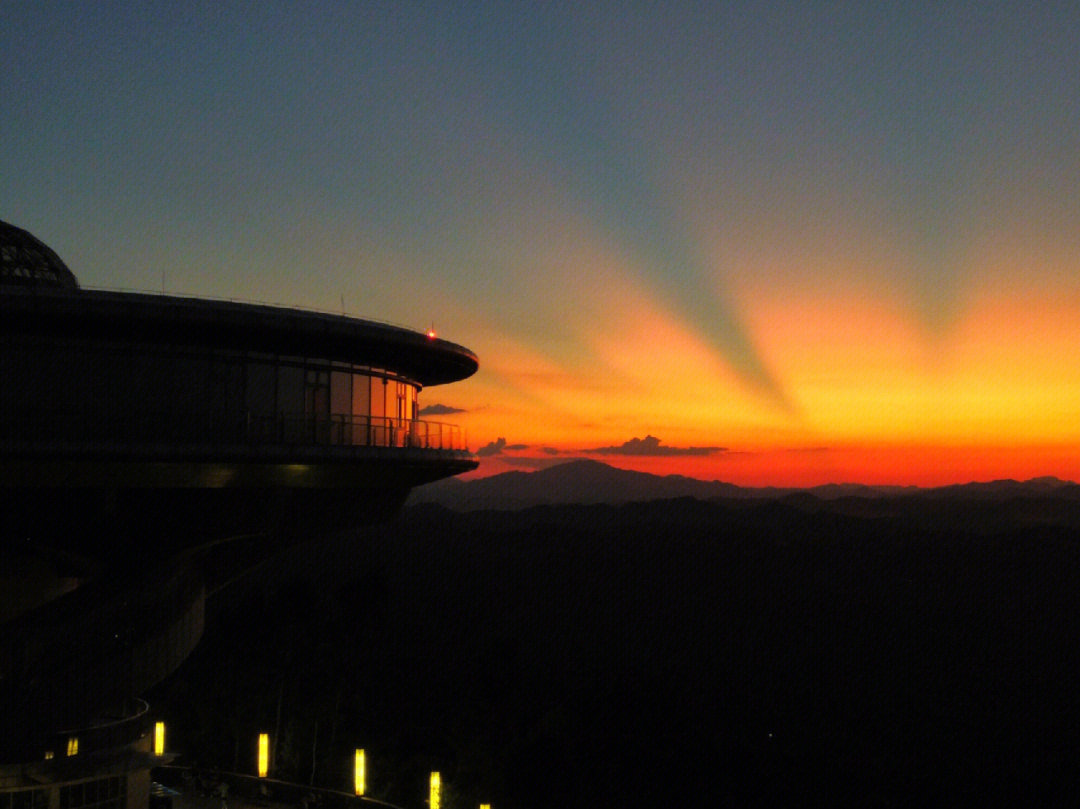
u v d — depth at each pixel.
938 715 91.12
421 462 34.34
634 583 139.62
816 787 63.72
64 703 30.22
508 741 56.22
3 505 28.97
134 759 33.19
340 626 65.19
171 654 32.88
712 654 111.06
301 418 32.53
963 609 127.69
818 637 117.94
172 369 30.03
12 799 31.33
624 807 51.28
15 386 28.00
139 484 29.28
